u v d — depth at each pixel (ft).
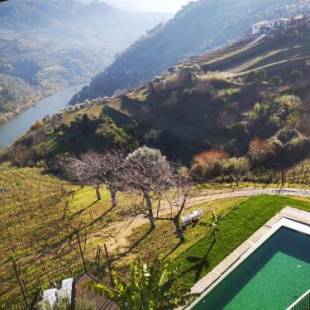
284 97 364.17
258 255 109.40
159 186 148.97
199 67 488.85
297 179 203.31
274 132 330.13
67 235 162.09
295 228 118.01
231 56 517.14
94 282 98.12
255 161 273.95
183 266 110.11
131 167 170.09
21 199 231.09
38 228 176.76
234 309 91.86
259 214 130.21
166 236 136.98
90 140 390.01
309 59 431.02
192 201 175.52
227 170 243.19
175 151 350.84
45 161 372.79
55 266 134.82
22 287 123.44
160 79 510.99
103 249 139.23
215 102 398.83
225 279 101.55
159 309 76.84
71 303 82.12
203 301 95.20
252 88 406.00
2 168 374.84
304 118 334.85
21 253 153.58
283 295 94.17
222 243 117.91
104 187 228.84
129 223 161.48
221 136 359.25
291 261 105.81
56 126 445.78
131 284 79.25
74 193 224.53
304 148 274.98
